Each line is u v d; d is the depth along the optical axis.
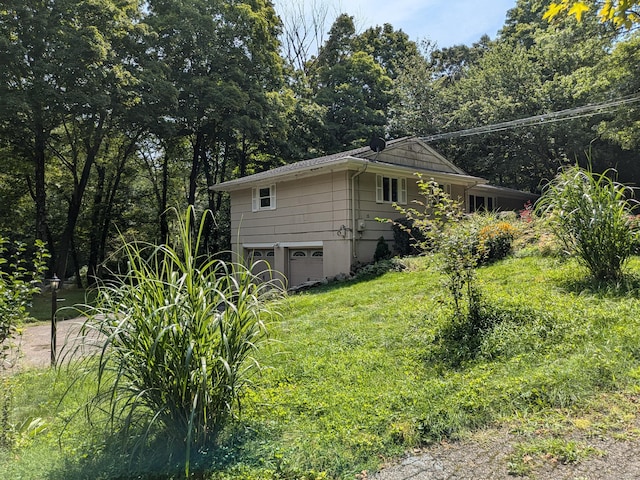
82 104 12.48
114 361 2.58
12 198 18.28
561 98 18.50
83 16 12.91
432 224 4.98
